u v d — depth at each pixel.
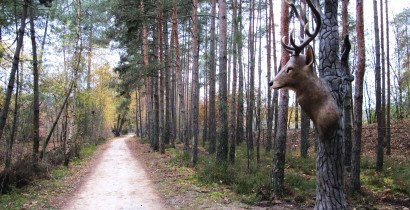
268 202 7.53
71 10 15.01
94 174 12.70
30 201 7.88
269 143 17.69
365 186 9.84
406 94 26.03
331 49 3.64
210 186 9.32
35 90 12.16
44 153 13.23
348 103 11.69
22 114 12.21
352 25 17.17
